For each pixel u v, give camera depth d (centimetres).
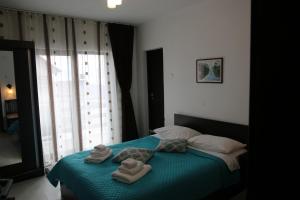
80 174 239
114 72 472
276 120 68
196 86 375
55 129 408
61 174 274
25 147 343
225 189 264
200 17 354
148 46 465
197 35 362
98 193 201
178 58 402
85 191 215
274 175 70
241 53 305
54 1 324
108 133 472
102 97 462
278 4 65
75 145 435
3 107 321
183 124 398
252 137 74
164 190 207
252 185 76
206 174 240
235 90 319
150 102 501
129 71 482
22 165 342
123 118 482
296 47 63
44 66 393
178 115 409
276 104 68
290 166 67
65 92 417
